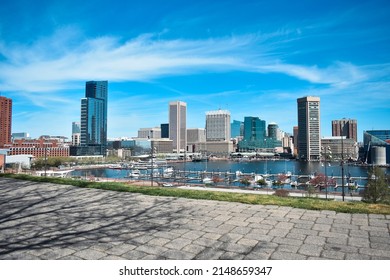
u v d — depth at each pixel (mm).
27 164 151625
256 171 193750
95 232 7223
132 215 8742
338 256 5688
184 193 11695
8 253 5973
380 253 5805
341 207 9133
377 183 43719
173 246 6266
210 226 7578
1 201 10938
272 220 8031
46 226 7738
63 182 15398
